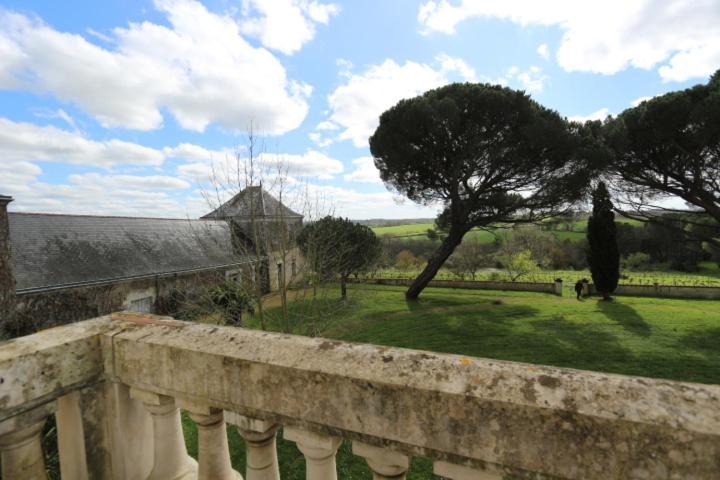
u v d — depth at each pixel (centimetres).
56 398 124
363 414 93
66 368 126
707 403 71
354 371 94
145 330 134
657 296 1803
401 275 2688
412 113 1484
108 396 138
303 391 100
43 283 1342
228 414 117
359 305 1753
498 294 2047
